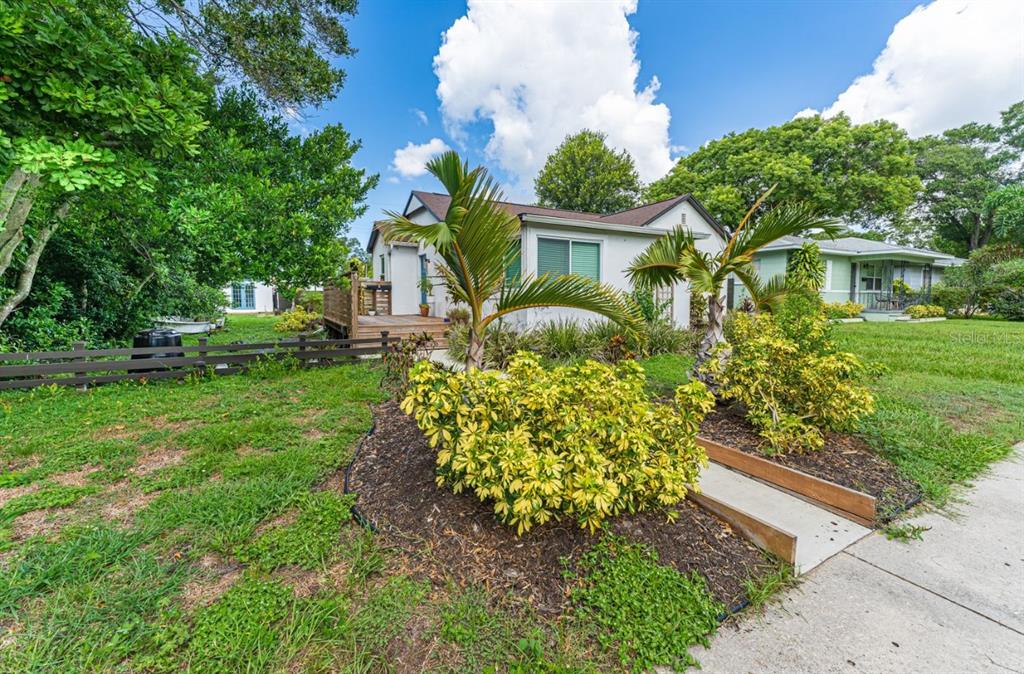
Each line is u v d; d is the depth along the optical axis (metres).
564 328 8.08
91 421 4.27
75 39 3.94
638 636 1.75
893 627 1.83
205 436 3.88
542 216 8.25
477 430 2.31
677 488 2.35
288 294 8.48
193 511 2.59
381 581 2.04
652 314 9.09
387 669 1.59
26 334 6.52
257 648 1.64
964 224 26.12
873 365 4.18
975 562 2.28
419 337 6.46
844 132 20.59
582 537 2.25
